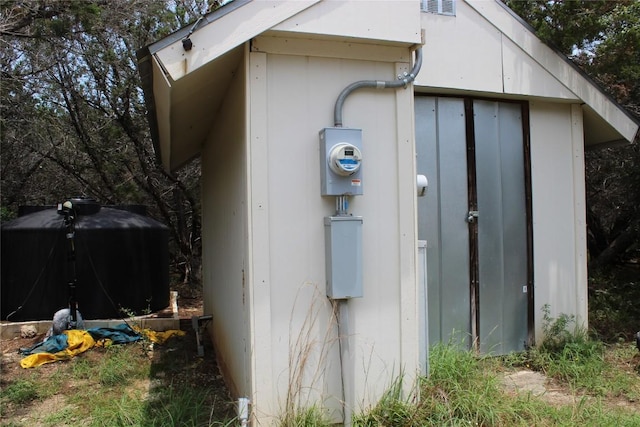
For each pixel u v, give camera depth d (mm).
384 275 2949
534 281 4488
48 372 4238
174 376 4129
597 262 8852
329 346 2816
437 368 3361
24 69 8508
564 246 4621
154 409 3279
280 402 2721
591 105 4543
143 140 9508
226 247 3820
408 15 2891
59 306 5797
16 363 4492
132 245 6203
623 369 4031
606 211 9734
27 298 5758
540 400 3275
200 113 4012
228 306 3750
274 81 2760
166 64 2426
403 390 2963
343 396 2783
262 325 2682
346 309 2795
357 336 2883
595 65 6188
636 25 5426
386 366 2938
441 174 4266
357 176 2771
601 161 8055
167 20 8000
